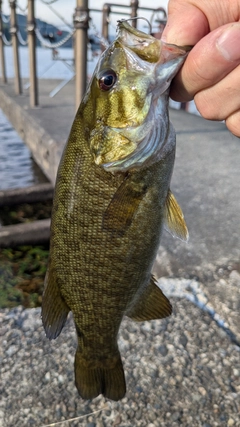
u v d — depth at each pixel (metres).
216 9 0.17
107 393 0.24
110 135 0.20
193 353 0.31
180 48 0.18
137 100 0.19
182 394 0.28
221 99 0.17
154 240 0.22
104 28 1.03
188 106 1.30
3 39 1.45
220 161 0.75
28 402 0.27
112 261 0.21
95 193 0.20
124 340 0.32
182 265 0.42
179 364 0.30
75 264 0.21
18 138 1.29
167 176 0.21
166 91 0.19
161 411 0.27
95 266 0.21
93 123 0.20
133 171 0.20
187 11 0.18
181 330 0.33
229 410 0.27
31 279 0.49
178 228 0.22
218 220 0.52
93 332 0.23
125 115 0.20
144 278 0.22
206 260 0.43
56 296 0.23
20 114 0.99
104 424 0.26
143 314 0.24
